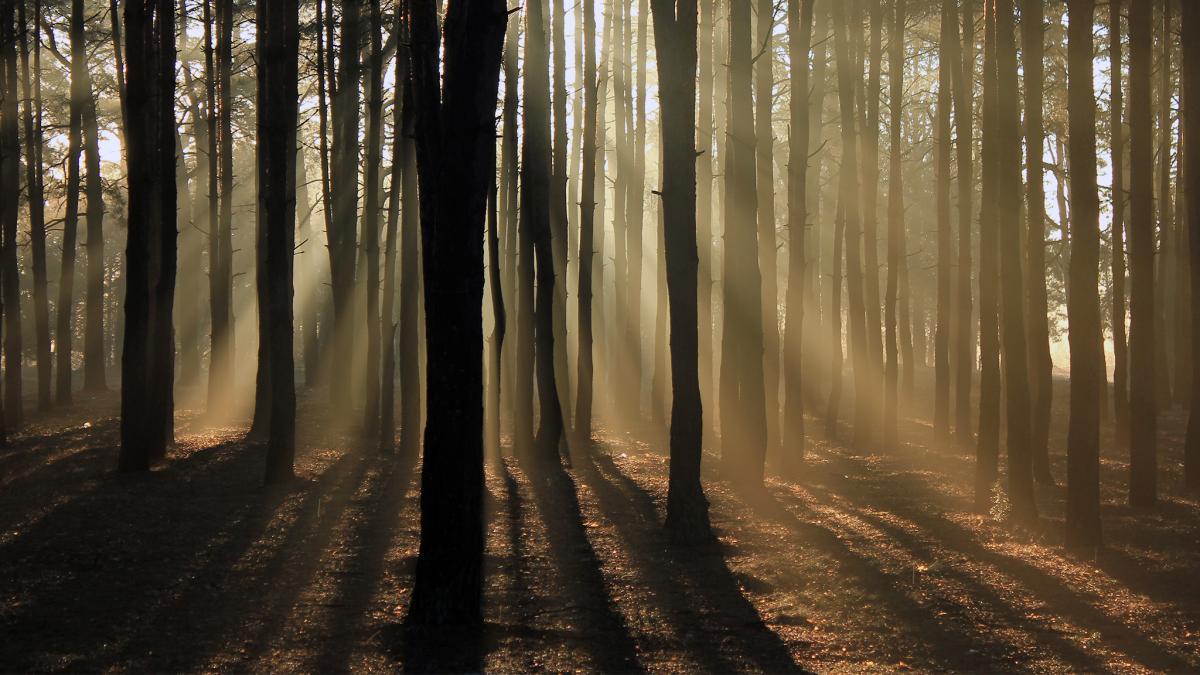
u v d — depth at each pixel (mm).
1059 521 13336
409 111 18141
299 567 10484
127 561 10602
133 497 14398
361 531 12336
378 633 8086
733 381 15602
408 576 10133
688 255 12039
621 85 26781
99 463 17531
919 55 28594
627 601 9297
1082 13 11758
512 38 21234
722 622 8641
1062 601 9375
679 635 8227
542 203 18625
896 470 18562
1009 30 13578
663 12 11992
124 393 16547
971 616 8875
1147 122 14219
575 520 13375
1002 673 7375
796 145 17844
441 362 8234
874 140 22531
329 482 15938
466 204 8094
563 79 20781
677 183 12008
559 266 21250
